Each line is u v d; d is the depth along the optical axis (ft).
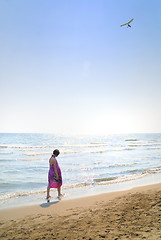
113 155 75.87
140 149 106.22
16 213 18.24
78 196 24.52
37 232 13.01
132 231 11.17
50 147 122.93
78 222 14.47
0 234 13.14
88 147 124.06
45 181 33.99
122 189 28.04
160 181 33.73
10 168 46.24
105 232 11.50
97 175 39.22
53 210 18.81
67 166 49.67
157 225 11.85
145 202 19.17
